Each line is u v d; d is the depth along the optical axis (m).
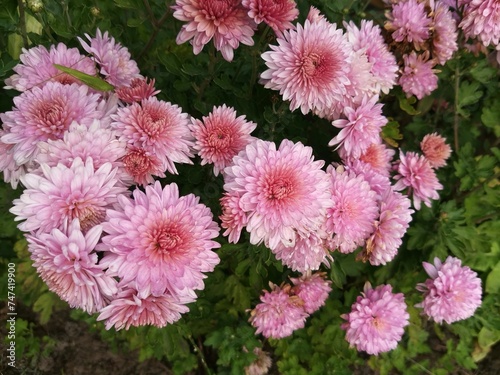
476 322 0.41
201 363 0.40
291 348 0.39
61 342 0.39
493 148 0.40
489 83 0.40
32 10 0.27
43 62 0.25
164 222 0.20
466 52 0.36
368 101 0.28
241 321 0.37
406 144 0.41
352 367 0.41
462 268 0.33
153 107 0.24
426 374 0.41
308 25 0.25
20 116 0.22
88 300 0.20
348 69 0.26
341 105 0.28
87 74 0.23
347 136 0.28
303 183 0.23
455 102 0.39
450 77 0.38
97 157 0.22
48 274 0.20
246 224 0.22
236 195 0.22
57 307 0.38
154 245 0.20
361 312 0.31
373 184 0.28
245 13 0.25
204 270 0.22
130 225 0.20
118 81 0.27
